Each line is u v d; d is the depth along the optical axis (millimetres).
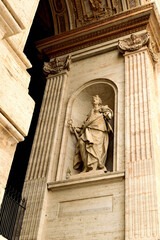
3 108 7051
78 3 18406
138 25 16078
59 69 17016
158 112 14516
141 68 14742
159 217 10852
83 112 15953
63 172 13711
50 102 16062
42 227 12438
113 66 15812
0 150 7199
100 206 12023
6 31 7293
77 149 14312
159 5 17375
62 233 12039
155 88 15273
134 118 13438
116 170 12594
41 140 14859
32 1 8680
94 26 16828
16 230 12250
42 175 13672
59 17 18969
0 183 7047
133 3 17062
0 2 6910
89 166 13367
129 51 15594
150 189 11375
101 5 17891
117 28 16453
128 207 11336
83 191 12672
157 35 16578
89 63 16688
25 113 7684
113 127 14453
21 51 7922
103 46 16625
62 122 15180
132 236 10695
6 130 7270
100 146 13859
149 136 12656
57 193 13117
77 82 16359
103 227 11523
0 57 7254
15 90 7520
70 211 12430
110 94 15562
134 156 12445
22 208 12891
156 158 12398
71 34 17297
